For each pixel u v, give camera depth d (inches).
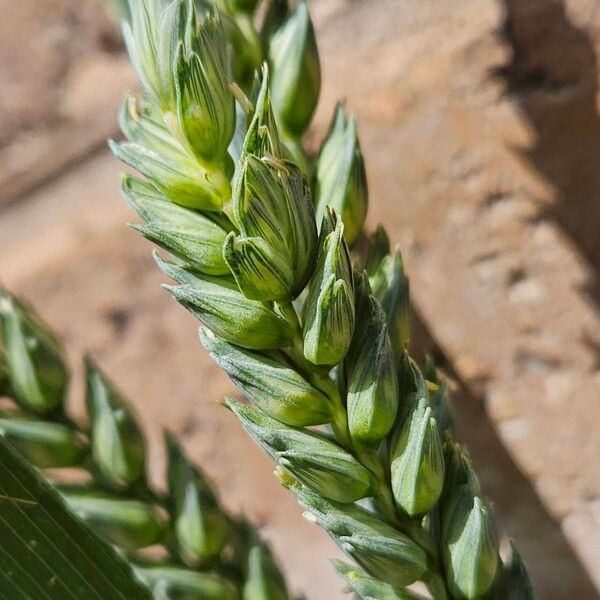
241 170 6.3
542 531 9.6
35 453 7.7
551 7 8.6
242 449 10.5
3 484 7.3
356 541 6.5
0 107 10.1
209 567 7.8
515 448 9.5
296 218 6.4
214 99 6.5
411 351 9.4
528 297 9.1
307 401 6.6
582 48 8.6
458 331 9.3
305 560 10.8
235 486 10.7
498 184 9.0
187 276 6.6
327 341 6.5
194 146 6.6
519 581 6.8
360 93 9.1
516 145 8.8
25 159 10.2
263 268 6.4
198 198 6.6
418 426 6.6
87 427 7.9
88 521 7.7
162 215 6.6
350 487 6.6
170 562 7.8
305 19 7.2
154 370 10.4
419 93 9.0
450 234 9.1
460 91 8.9
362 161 7.1
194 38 6.5
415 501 6.6
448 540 6.7
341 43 9.1
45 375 7.8
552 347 9.2
